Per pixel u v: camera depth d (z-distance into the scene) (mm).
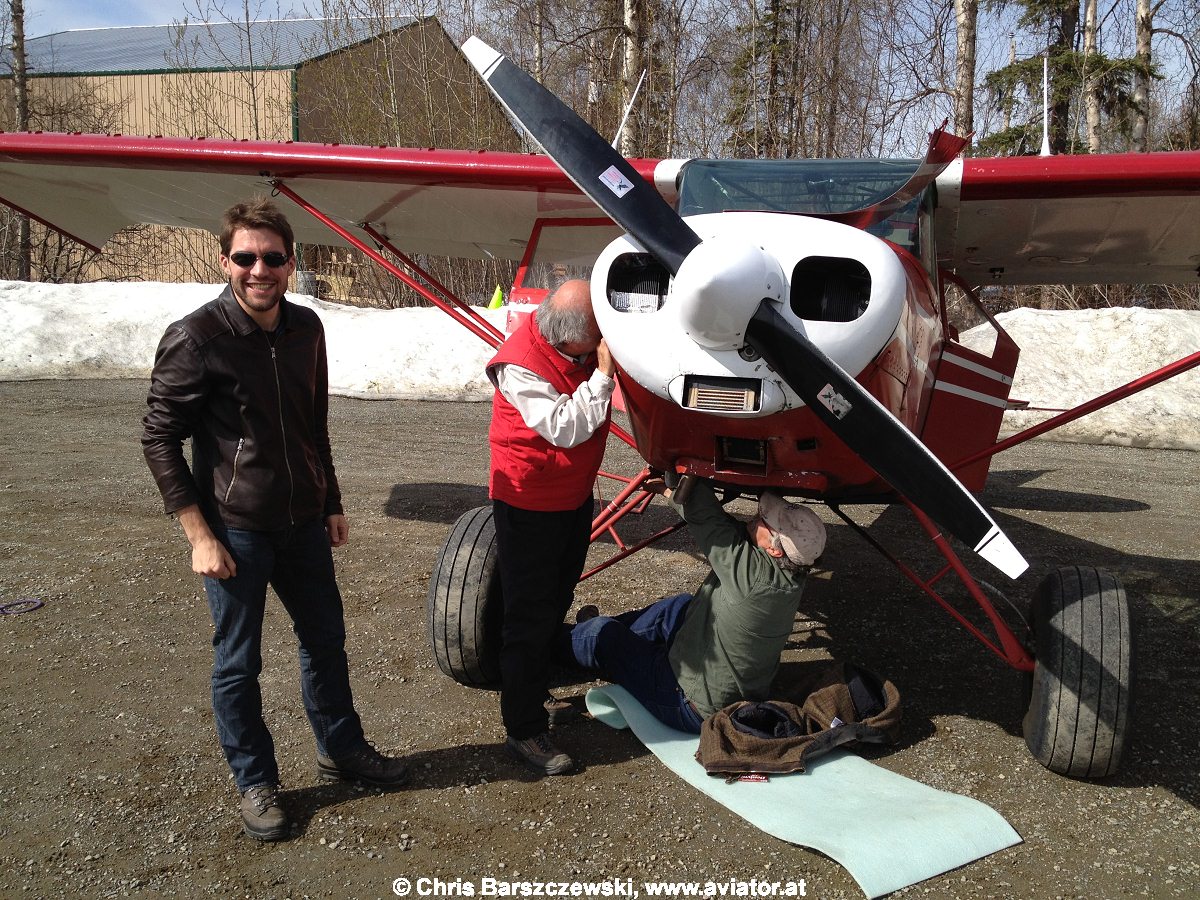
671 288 2447
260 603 2301
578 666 3139
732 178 3221
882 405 2502
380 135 15680
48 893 2047
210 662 3320
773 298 2264
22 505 5336
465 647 3029
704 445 2730
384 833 2309
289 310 2301
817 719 2795
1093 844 2297
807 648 3637
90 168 4926
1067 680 2529
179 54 19281
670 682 2896
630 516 5738
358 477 6367
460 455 7172
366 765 2508
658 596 4164
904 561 4914
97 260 18578
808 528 2592
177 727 2836
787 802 2420
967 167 3551
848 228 2445
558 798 2486
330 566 2479
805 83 16453
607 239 4906
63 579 4121
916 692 3229
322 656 2449
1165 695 3213
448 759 2695
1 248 18344
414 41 15977
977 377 3854
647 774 2629
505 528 2611
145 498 5547
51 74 19422
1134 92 15766
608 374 2533
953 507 2246
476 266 15758
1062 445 8875
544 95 2721
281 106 17359
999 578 4633
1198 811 2459
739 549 2664
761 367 2361
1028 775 2645
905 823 2297
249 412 2213
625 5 13859
